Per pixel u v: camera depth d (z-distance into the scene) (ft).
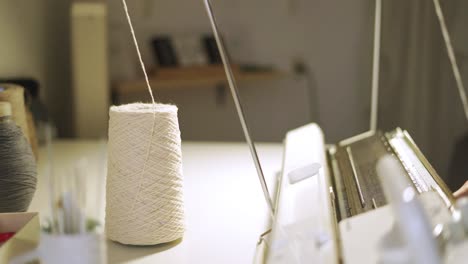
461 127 10.96
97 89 8.24
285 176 4.03
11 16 7.66
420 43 11.14
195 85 11.32
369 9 11.83
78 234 2.66
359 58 12.01
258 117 12.00
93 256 2.69
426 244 1.86
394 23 11.34
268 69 11.57
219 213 4.46
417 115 11.34
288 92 12.10
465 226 2.32
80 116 8.27
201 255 3.62
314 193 3.50
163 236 3.68
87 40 8.18
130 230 3.65
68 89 9.95
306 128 5.56
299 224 3.07
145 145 3.56
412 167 4.03
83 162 2.72
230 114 11.85
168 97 11.18
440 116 11.14
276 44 12.03
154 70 10.56
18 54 7.91
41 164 6.19
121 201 3.63
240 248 3.75
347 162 4.75
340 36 12.05
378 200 3.66
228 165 5.99
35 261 3.03
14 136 4.16
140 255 3.61
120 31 10.37
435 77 11.09
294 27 12.05
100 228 2.81
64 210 2.69
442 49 10.93
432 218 2.76
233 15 11.72
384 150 4.70
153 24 10.96
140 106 3.74
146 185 3.59
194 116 11.56
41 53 8.75
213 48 11.09
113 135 3.62
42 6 8.77
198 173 5.66
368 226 2.75
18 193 4.15
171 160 3.66
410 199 1.90
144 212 3.62
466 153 9.26
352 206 3.67
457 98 10.91
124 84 9.66
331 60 12.16
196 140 11.65
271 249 2.86
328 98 12.24
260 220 4.31
